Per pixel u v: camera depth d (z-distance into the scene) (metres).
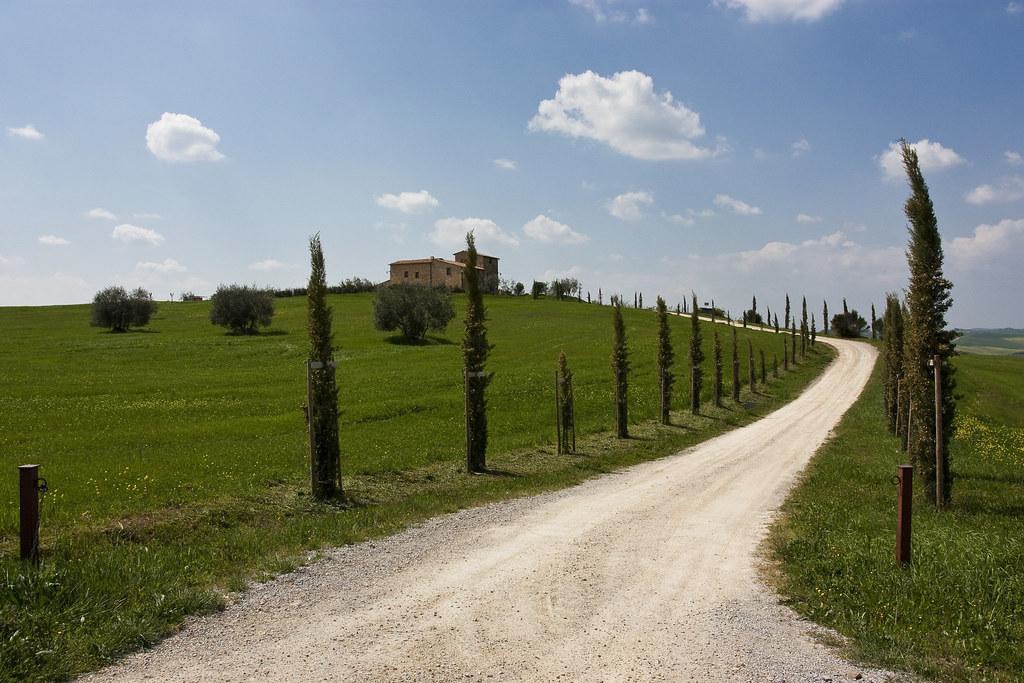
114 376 51.06
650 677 6.28
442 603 8.46
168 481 17.23
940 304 16.72
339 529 12.70
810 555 10.81
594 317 111.31
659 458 26.66
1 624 6.81
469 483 19.44
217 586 8.98
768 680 6.26
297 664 6.46
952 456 26.25
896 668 6.62
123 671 6.27
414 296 82.00
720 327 110.06
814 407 51.41
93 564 8.95
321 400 16.77
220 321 87.75
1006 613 7.87
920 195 16.81
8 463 20.19
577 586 9.28
